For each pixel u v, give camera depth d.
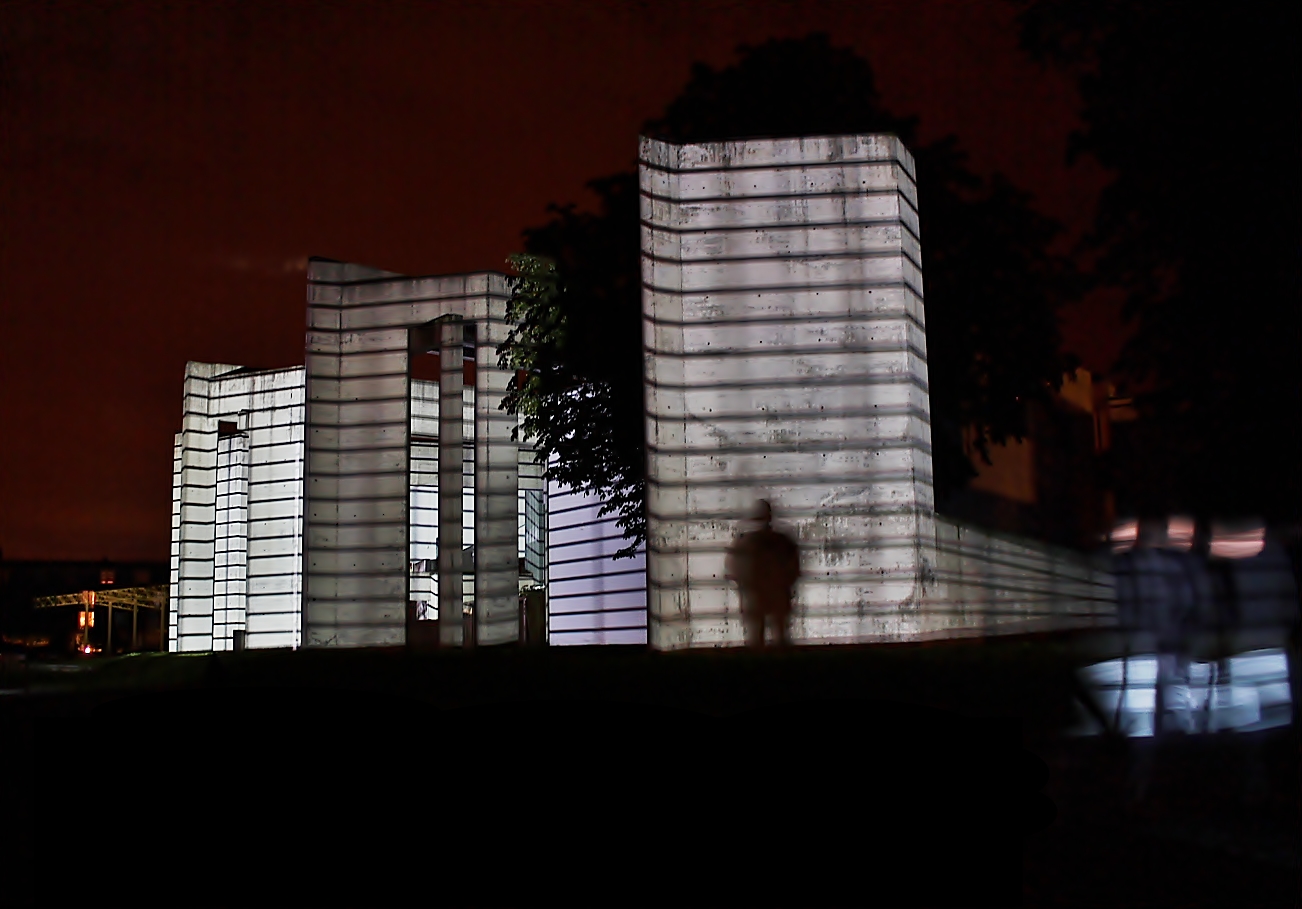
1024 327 14.35
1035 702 5.13
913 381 10.30
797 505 10.09
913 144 14.19
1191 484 11.61
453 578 15.49
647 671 5.57
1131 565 5.98
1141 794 4.31
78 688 6.43
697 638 9.86
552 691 5.18
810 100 14.03
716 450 10.13
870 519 10.09
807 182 10.43
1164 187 11.57
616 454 14.30
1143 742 4.97
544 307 14.54
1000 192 14.34
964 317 14.20
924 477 10.36
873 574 10.04
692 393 10.18
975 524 15.05
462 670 5.72
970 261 14.16
